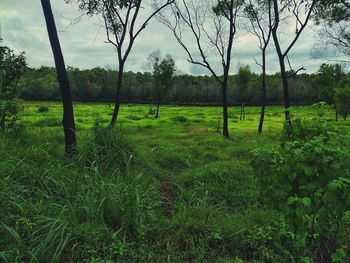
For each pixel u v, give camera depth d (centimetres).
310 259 412
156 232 470
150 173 786
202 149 1184
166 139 1518
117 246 424
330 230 425
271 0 1933
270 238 456
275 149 392
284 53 1489
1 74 659
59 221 418
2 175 509
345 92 2561
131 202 475
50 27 788
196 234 470
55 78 6744
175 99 6931
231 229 480
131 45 1279
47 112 3086
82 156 685
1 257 367
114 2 1235
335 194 338
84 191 515
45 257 386
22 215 443
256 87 6328
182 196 638
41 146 753
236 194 674
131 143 837
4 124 798
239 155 1075
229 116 3434
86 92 6869
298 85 5919
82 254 404
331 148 356
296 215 359
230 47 1772
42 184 538
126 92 6925
